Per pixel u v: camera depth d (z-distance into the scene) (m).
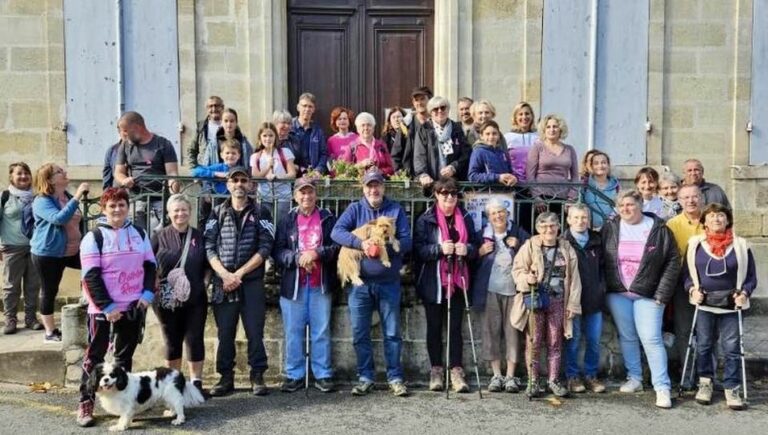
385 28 9.51
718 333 6.30
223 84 9.06
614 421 5.85
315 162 7.61
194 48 9.02
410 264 6.86
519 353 6.63
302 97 7.65
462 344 6.66
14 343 6.96
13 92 8.93
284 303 6.47
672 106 9.28
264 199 6.99
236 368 6.77
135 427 5.68
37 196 6.97
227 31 9.02
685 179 7.34
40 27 8.93
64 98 8.98
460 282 6.43
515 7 9.17
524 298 6.34
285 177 7.16
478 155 6.92
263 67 9.04
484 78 9.20
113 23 8.97
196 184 7.06
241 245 6.26
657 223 6.41
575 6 9.19
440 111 7.10
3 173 8.95
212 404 6.18
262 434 5.56
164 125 9.06
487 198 6.83
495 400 6.29
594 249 6.50
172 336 6.23
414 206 6.96
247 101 9.08
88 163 9.04
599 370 6.73
